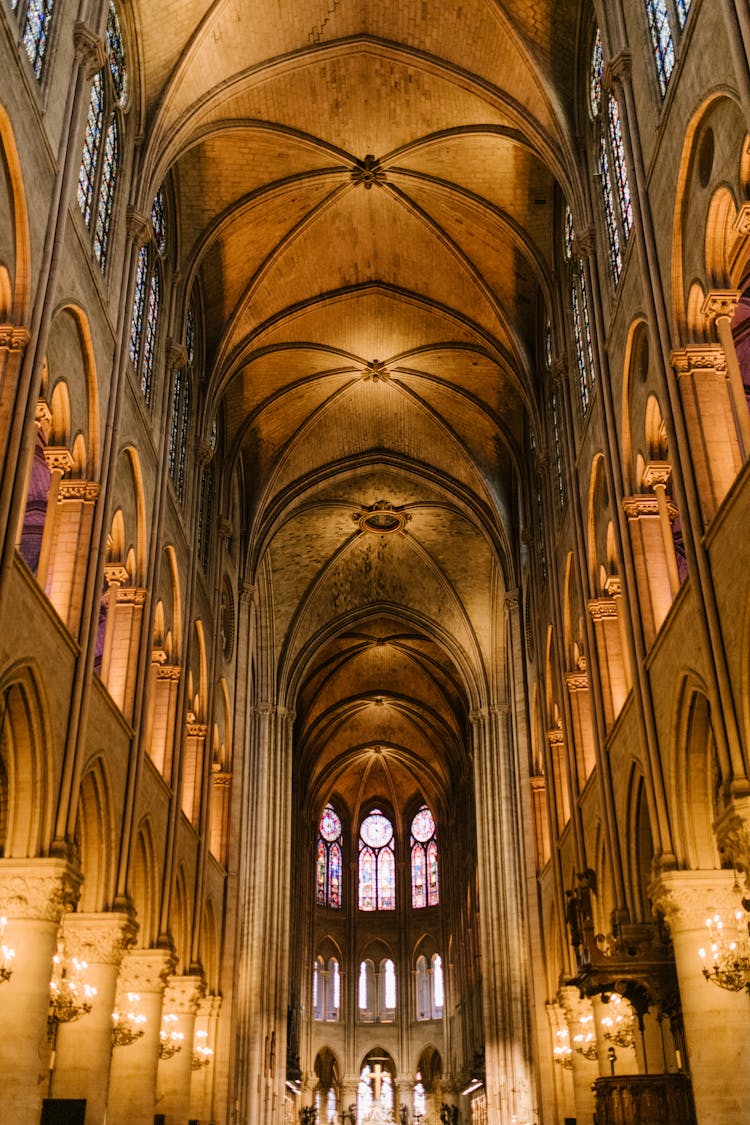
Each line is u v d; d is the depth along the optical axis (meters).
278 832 43.88
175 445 26.86
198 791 27.94
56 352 16.94
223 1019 29.98
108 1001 18.42
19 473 14.34
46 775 16.03
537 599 31.73
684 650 15.79
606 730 21.36
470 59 24.19
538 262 27.19
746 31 12.79
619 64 18.44
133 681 21.23
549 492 28.39
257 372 34.47
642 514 18.97
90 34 17.48
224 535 32.50
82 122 17.30
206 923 30.05
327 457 39.22
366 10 23.67
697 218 15.18
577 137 22.86
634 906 19.41
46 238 15.93
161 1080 24.62
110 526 18.98
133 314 21.78
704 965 15.30
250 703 43.81
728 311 14.60
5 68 14.27
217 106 24.12
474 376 34.88
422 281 31.80
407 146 27.28
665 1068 19.97
